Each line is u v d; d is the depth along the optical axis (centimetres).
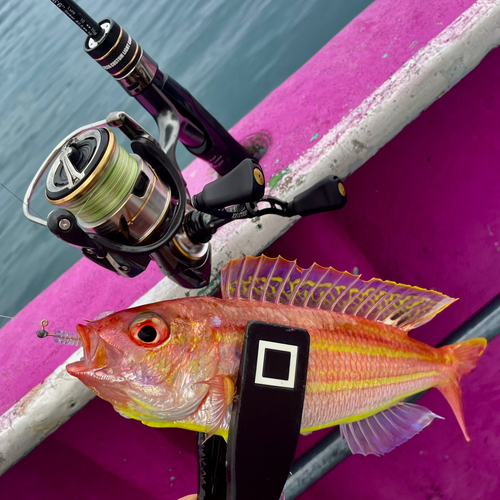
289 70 132
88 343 29
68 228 28
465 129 51
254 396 27
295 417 27
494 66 50
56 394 42
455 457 50
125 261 32
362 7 136
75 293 51
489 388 51
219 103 133
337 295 36
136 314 30
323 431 49
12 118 156
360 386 35
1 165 141
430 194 51
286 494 48
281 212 36
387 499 50
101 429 47
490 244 51
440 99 50
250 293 33
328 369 33
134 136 33
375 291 37
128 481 49
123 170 30
